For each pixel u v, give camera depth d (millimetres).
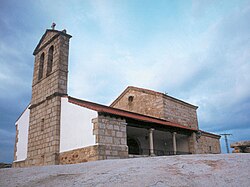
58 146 15008
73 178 5367
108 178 4980
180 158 6484
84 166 6812
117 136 13633
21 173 6523
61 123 15422
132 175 5000
